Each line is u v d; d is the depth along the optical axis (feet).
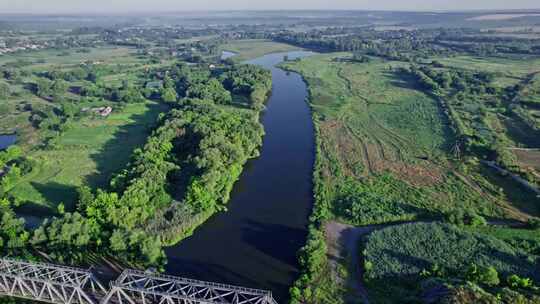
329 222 314.96
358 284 249.14
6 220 284.20
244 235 301.63
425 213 320.91
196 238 297.33
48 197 356.59
